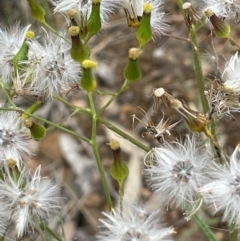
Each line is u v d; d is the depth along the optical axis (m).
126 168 0.22
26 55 0.23
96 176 0.37
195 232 0.33
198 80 0.23
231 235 0.22
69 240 0.35
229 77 0.23
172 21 0.42
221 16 0.24
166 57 0.41
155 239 0.21
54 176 0.37
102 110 0.23
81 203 0.36
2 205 0.22
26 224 0.22
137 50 0.22
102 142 0.38
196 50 0.23
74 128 0.38
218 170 0.22
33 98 0.23
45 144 0.38
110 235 0.21
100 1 0.23
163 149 0.22
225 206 0.21
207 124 0.22
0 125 0.23
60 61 0.23
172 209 0.33
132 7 0.24
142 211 0.22
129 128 0.38
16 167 0.22
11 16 0.41
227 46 0.35
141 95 0.40
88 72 0.22
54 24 0.38
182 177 0.22
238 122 0.33
